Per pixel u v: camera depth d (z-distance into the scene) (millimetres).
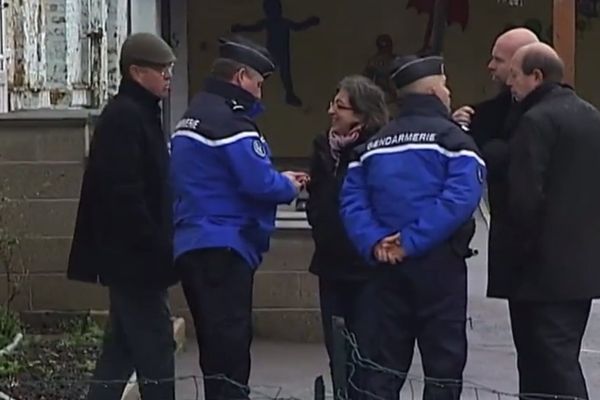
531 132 9398
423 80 9305
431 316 9281
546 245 9461
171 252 9820
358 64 45188
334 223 10391
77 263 10031
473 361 14484
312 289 14773
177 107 40938
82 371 12031
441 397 9336
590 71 46062
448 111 9438
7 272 13781
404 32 45031
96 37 23734
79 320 14070
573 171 9453
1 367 11836
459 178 9023
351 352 8711
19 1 18938
